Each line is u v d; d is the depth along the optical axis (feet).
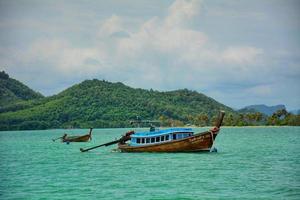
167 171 201.26
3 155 318.65
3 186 172.24
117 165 228.22
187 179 179.11
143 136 275.59
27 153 336.90
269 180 173.17
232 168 208.33
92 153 311.06
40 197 150.92
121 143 299.58
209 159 242.17
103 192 156.35
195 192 152.97
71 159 271.08
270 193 149.38
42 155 312.09
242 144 395.14
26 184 176.35
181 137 263.29
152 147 271.08
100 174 198.80
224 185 164.45
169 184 168.96
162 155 260.62
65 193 156.56
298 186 159.84
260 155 273.95
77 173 204.54
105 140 551.18
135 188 162.40
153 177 185.88
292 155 274.98
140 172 200.64
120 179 183.01
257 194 147.95
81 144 458.09
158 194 150.92
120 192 155.74
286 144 387.55
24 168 230.27
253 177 181.06
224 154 279.90
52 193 157.07
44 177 194.39
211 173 193.26
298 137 512.63
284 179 175.22
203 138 254.47
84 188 164.86
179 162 230.27
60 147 409.28
